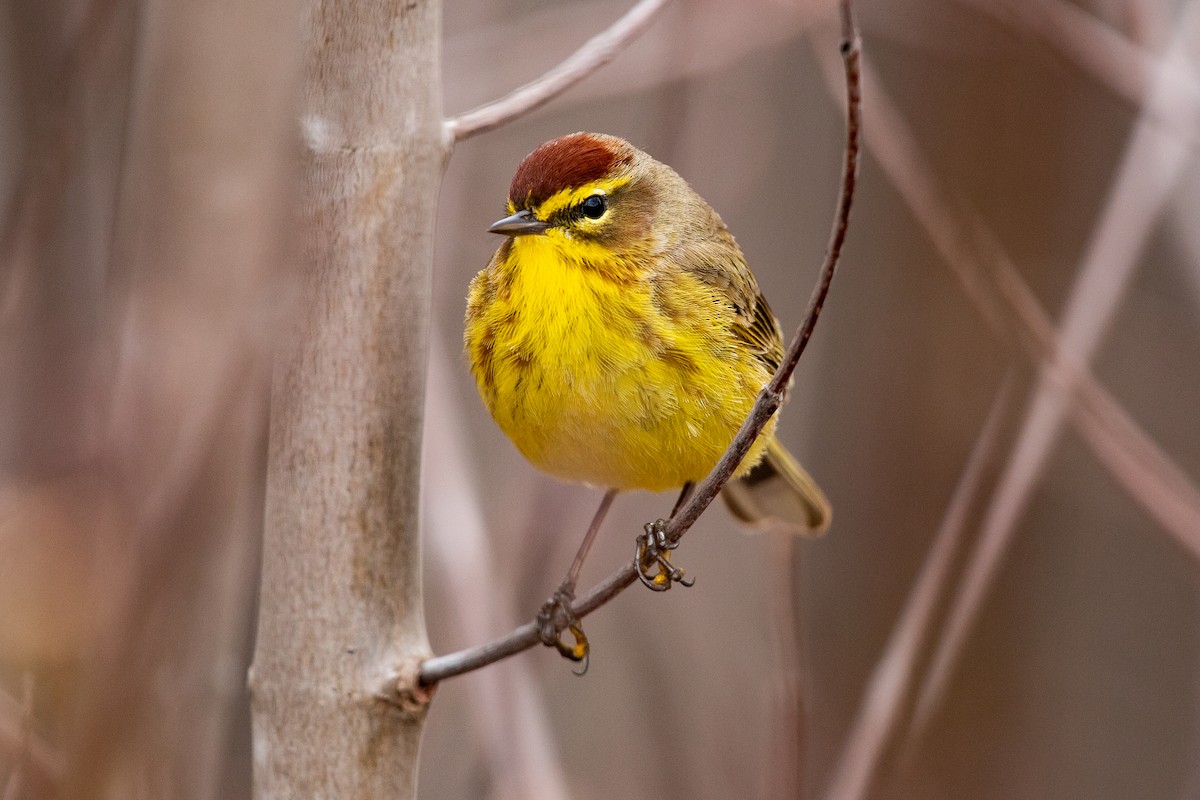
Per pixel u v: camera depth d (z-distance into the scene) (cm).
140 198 574
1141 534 1602
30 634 546
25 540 579
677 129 1112
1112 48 1084
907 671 879
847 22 542
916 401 1623
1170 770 1560
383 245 669
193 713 580
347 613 673
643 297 888
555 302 880
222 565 557
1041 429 952
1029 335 1028
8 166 809
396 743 676
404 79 665
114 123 804
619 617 1331
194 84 579
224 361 527
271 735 675
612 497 965
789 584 840
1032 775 1538
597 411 873
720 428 895
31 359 692
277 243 566
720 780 1234
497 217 1338
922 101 1662
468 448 1174
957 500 910
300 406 674
